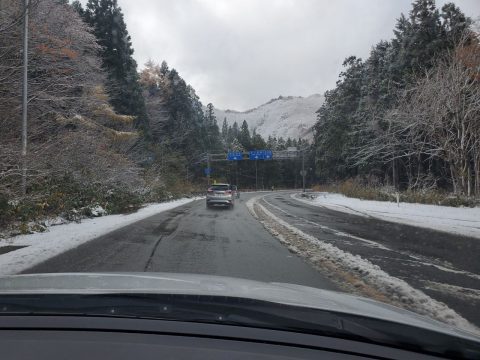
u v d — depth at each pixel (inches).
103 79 1230.3
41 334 71.2
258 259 365.4
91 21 1625.2
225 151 4210.1
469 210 883.4
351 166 2171.5
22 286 97.1
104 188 900.0
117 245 439.5
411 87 1359.5
